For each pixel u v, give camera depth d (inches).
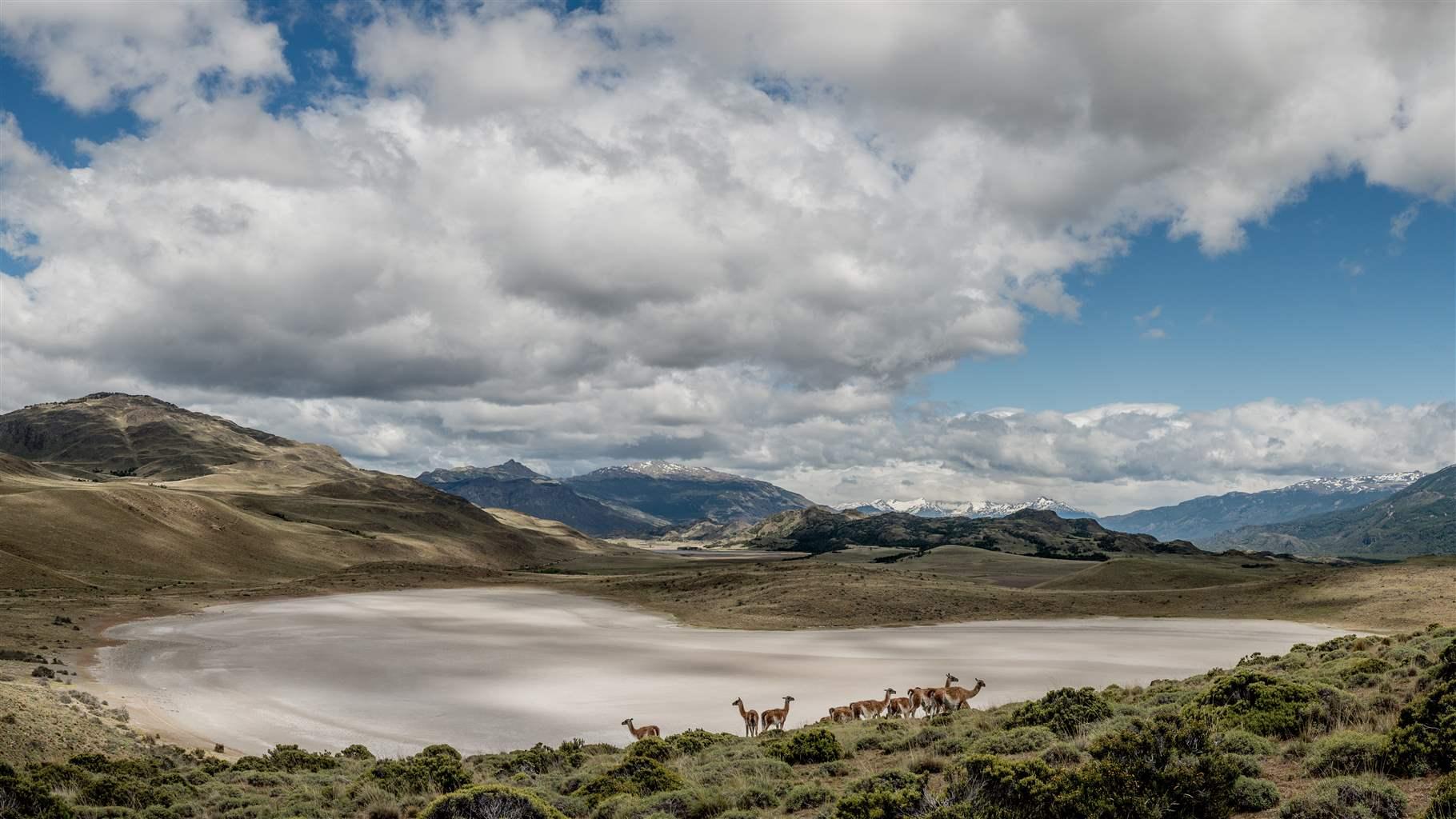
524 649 2522.1
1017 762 505.0
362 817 764.6
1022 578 6840.6
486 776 938.7
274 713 1653.5
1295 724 664.4
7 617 2770.7
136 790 863.1
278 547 6432.1
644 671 2139.5
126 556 5059.1
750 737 1098.7
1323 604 3398.1
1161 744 508.1
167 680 1951.3
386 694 1838.1
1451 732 502.9
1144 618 3444.9
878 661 2314.2
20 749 1064.8
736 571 4872.0
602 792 725.3
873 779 619.2
